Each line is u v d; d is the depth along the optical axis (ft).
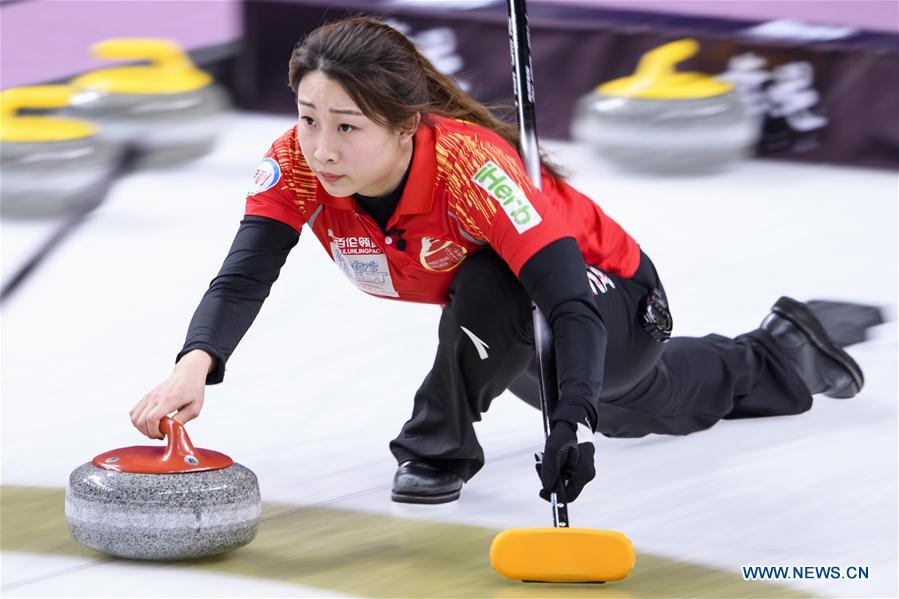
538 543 19.07
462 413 23.63
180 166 48.03
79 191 43.93
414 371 32.91
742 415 29.60
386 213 21.65
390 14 52.47
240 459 27.09
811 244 41.70
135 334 35.42
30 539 21.85
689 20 51.60
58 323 36.01
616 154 48.16
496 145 21.24
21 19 54.60
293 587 19.51
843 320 35.22
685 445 27.71
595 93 49.34
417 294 23.45
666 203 45.39
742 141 48.65
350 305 37.52
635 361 23.99
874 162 50.37
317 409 30.32
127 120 46.73
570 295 20.21
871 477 25.55
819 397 31.07
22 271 39.37
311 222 22.45
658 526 22.97
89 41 53.26
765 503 24.16
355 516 23.48
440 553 21.36
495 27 51.65
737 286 38.01
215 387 31.68
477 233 21.26
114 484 19.89
